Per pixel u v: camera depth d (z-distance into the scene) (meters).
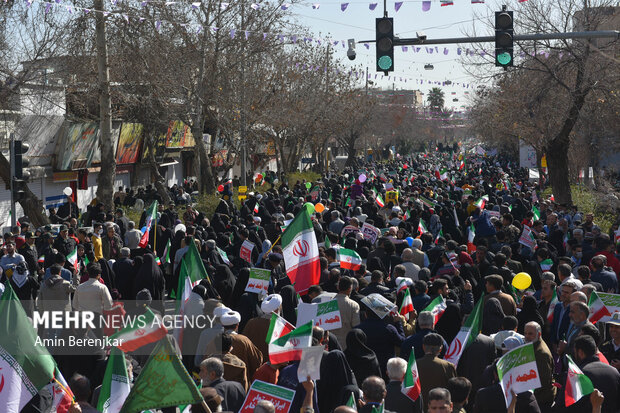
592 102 27.28
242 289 11.19
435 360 7.19
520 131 32.88
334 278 11.05
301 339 6.45
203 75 31.12
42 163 29.41
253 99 35.66
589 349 7.00
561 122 27.27
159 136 39.16
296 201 26.42
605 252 13.91
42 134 28.81
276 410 6.18
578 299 8.57
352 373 7.11
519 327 9.34
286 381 6.70
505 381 6.02
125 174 38.25
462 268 11.81
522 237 15.01
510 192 32.66
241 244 15.82
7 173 22.56
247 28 30.44
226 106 33.38
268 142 51.38
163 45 29.42
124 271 12.93
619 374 6.86
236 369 7.37
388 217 22.52
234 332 8.00
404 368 6.57
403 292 9.98
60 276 11.69
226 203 23.81
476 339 7.75
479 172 53.16
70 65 24.33
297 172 49.56
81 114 31.14
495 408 6.45
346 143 75.88
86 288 10.27
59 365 8.34
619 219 22.17
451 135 133.38
